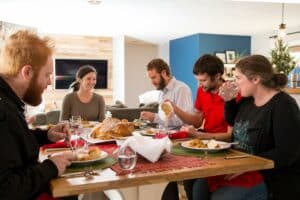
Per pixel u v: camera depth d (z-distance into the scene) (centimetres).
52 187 97
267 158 143
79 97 306
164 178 109
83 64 795
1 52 114
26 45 111
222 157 135
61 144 153
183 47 825
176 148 152
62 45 770
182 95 260
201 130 221
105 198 188
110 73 829
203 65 210
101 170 115
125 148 125
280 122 145
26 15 565
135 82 927
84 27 688
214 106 212
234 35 796
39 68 113
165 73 269
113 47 826
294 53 672
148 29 709
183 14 551
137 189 151
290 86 640
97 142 165
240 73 161
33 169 101
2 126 97
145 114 256
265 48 768
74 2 472
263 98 158
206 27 684
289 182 147
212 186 151
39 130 155
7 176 94
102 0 459
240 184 141
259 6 493
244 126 163
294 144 142
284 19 597
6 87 108
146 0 458
